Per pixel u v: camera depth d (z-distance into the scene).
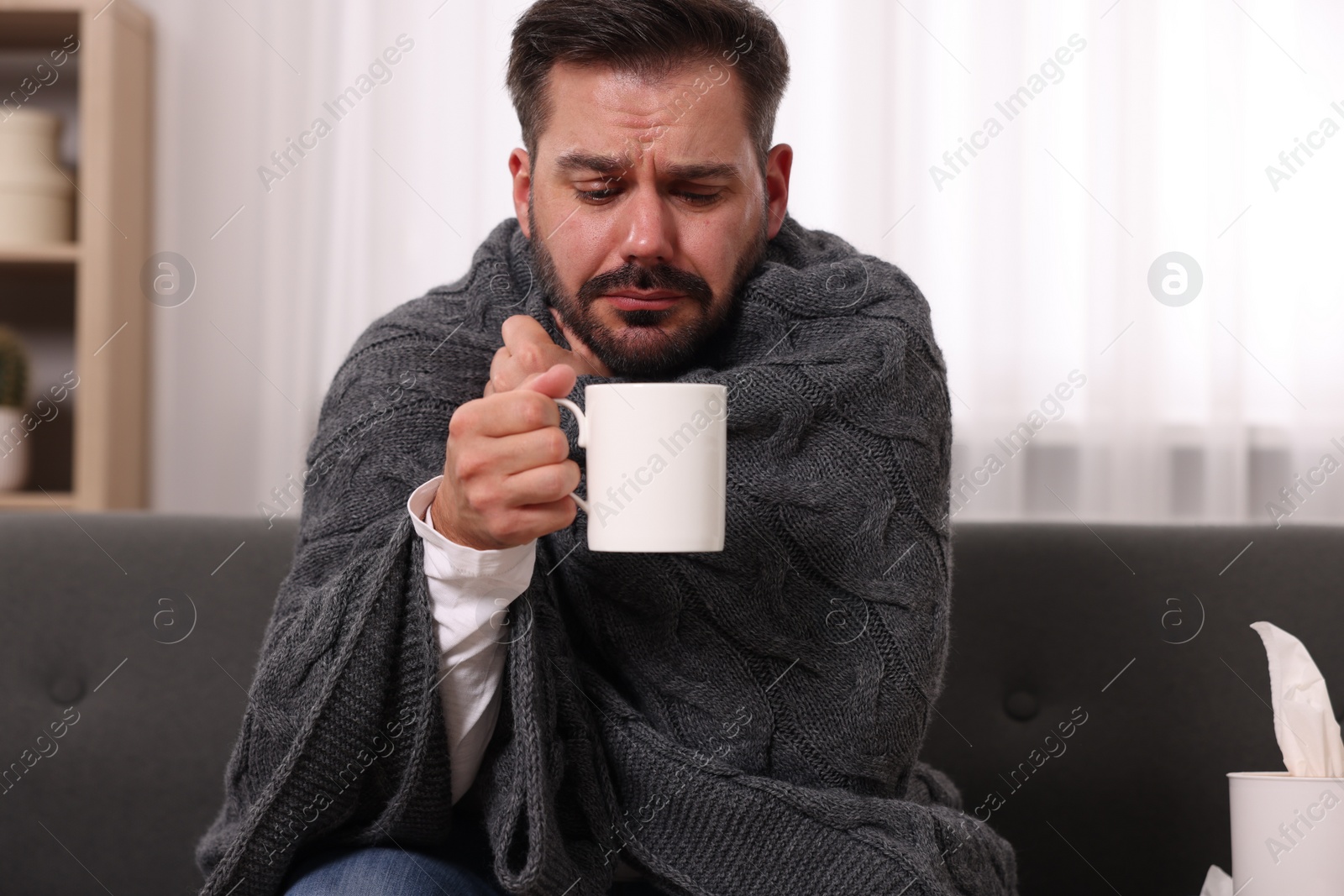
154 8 1.94
